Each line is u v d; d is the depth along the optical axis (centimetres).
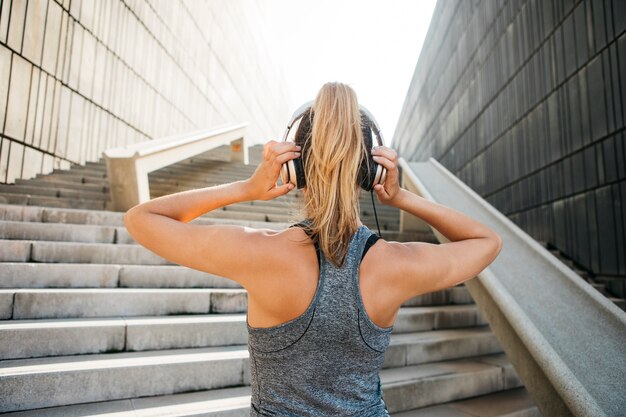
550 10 534
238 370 241
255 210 588
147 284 320
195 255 76
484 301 289
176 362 228
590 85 449
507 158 683
